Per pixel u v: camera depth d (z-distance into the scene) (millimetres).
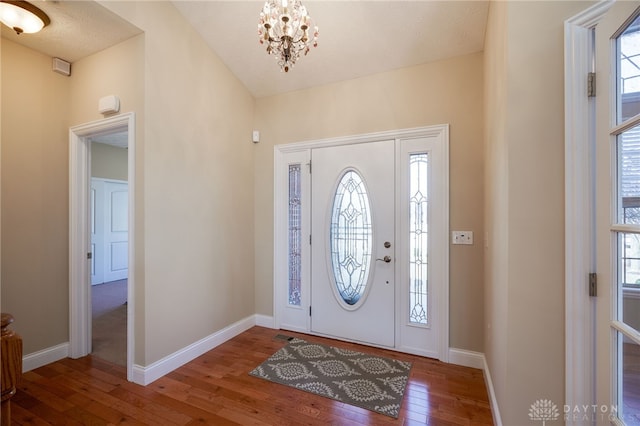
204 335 2648
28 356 2332
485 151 2256
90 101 2422
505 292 1405
